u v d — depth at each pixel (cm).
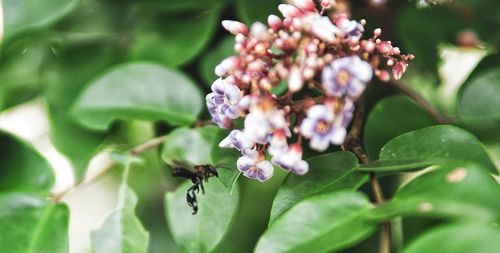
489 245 21
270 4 28
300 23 24
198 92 28
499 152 31
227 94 24
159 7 29
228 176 25
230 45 28
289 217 23
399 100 27
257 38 24
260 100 23
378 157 26
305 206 23
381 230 23
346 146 25
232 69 24
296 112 24
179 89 28
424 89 32
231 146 25
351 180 24
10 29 27
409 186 23
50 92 29
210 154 26
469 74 28
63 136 28
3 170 27
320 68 23
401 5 30
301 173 24
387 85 29
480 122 27
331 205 23
